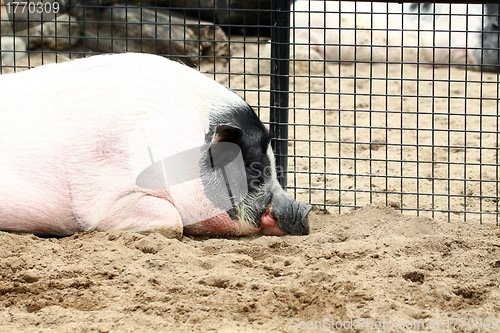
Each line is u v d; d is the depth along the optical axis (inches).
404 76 677.9
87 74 236.8
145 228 231.5
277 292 186.7
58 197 226.2
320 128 491.2
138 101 233.1
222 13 703.7
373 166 396.5
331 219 288.5
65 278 191.3
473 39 711.7
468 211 299.1
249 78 633.6
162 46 657.6
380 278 203.5
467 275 208.1
